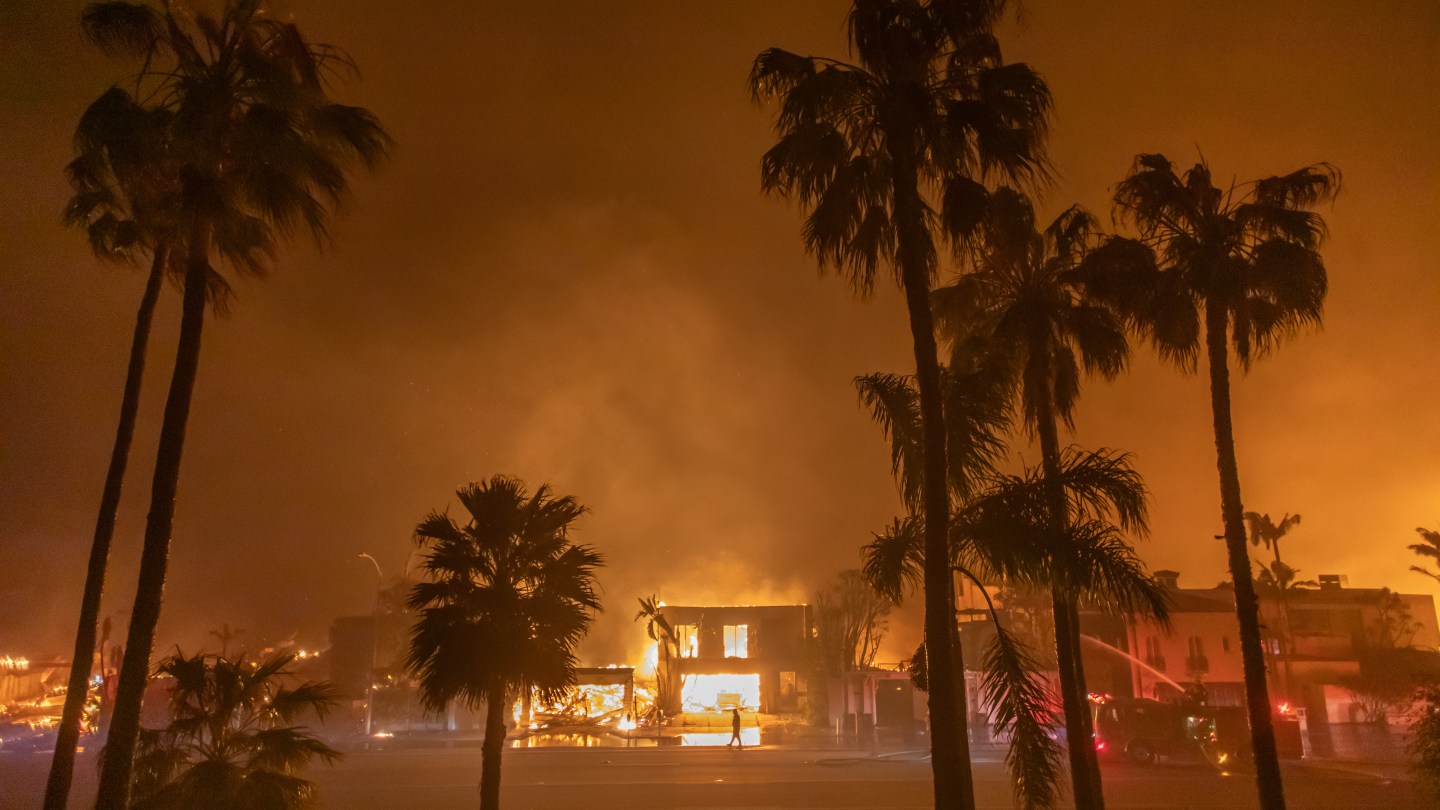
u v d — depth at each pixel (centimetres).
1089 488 1245
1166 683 5244
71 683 1231
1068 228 1582
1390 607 6106
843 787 2500
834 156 1096
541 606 1209
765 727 5400
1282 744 3428
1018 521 1213
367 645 6412
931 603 998
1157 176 1500
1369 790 2472
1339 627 6000
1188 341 1533
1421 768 1594
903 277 1078
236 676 1165
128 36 1230
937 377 1039
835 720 5375
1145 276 1502
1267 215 1470
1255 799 2323
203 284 1206
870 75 1112
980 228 1091
